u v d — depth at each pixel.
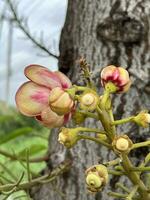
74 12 0.82
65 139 0.52
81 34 0.80
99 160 0.76
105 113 0.52
